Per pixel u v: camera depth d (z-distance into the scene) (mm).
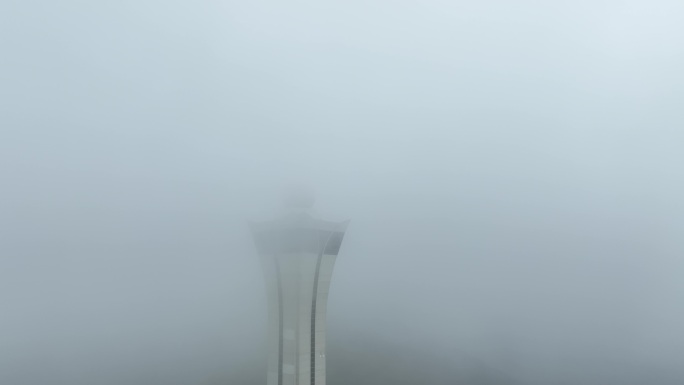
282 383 67188
